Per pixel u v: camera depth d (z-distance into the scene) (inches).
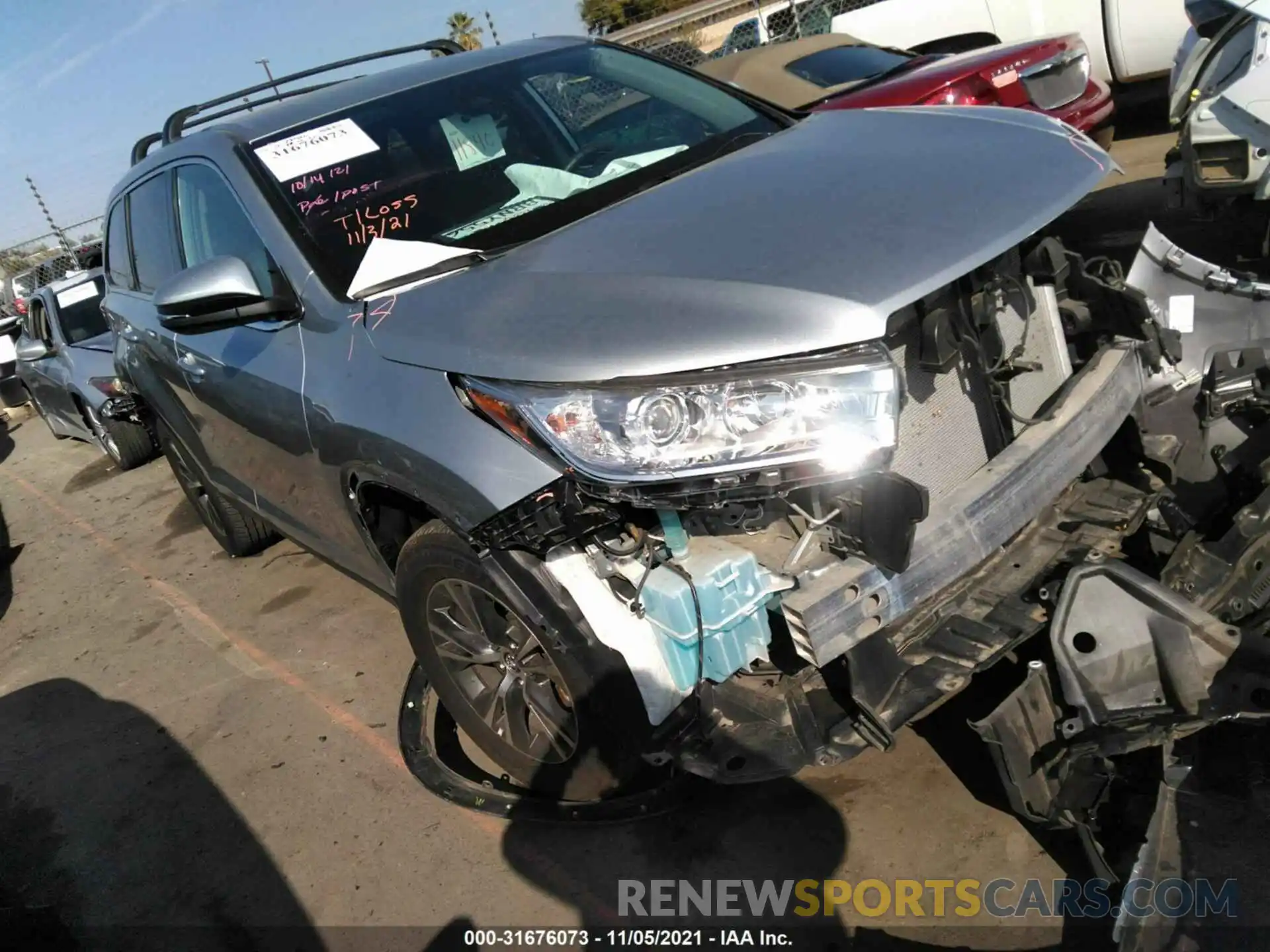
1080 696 76.2
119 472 299.9
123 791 128.8
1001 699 90.5
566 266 87.4
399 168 113.3
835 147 102.3
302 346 103.3
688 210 91.5
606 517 77.5
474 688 105.0
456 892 97.3
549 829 102.0
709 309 75.1
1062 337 100.0
